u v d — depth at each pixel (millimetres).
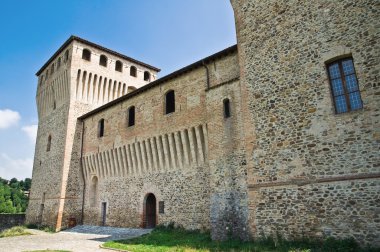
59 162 30031
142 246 14016
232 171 15219
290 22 14078
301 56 13336
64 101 32281
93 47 34344
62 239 19469
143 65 39219
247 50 15648
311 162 12070
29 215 34031
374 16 11438
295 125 12906
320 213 11383
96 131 28578
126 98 25391
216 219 15211
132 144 23625
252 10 15930
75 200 28719
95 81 33531
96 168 27766
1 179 106938
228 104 16547
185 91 20266
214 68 18641
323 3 13039
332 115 11883
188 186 18797
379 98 10828
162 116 21484
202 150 18422
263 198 13234
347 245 10250
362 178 10656
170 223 19219
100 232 22469
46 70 38688
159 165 21281
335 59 12367
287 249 11031
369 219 10211
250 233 13398
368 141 10797
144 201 21891
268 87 14258
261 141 13930
